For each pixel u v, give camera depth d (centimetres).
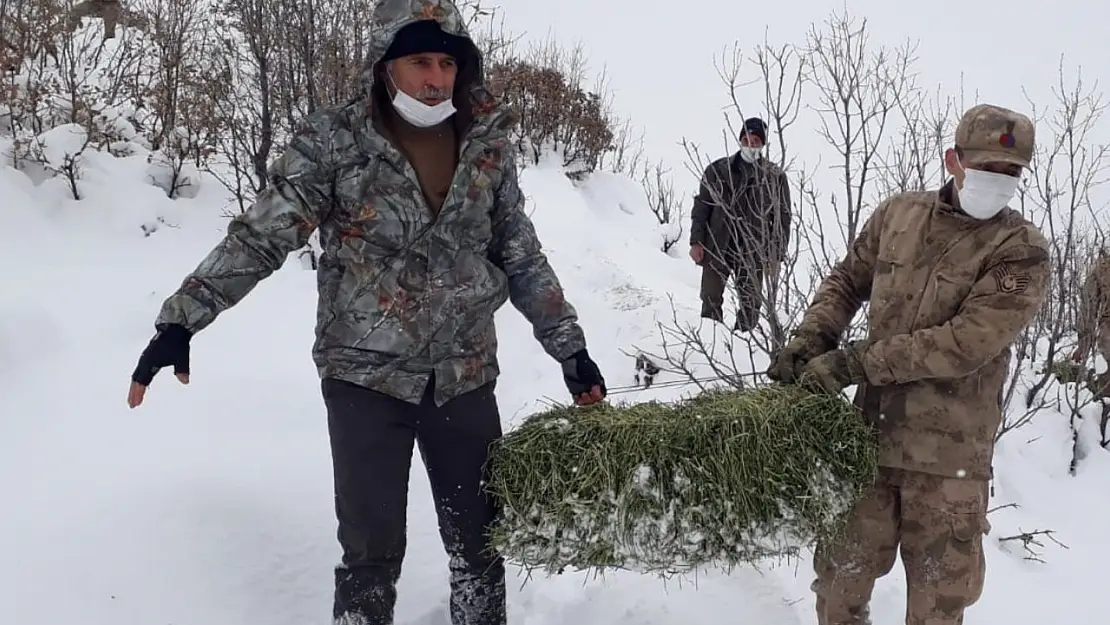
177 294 220
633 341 488
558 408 252
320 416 385
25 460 323
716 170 519
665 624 283
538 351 472
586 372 253
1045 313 543
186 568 281
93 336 431
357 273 232
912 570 240
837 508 232
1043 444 438
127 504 300
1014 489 402
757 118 483
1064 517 387
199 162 663
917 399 234
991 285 221
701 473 225
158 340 217
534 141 955
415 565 311
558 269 595
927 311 232
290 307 495
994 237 227
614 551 224
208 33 721
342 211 232
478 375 246
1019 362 425
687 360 462
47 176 603
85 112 662
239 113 695
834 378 240
